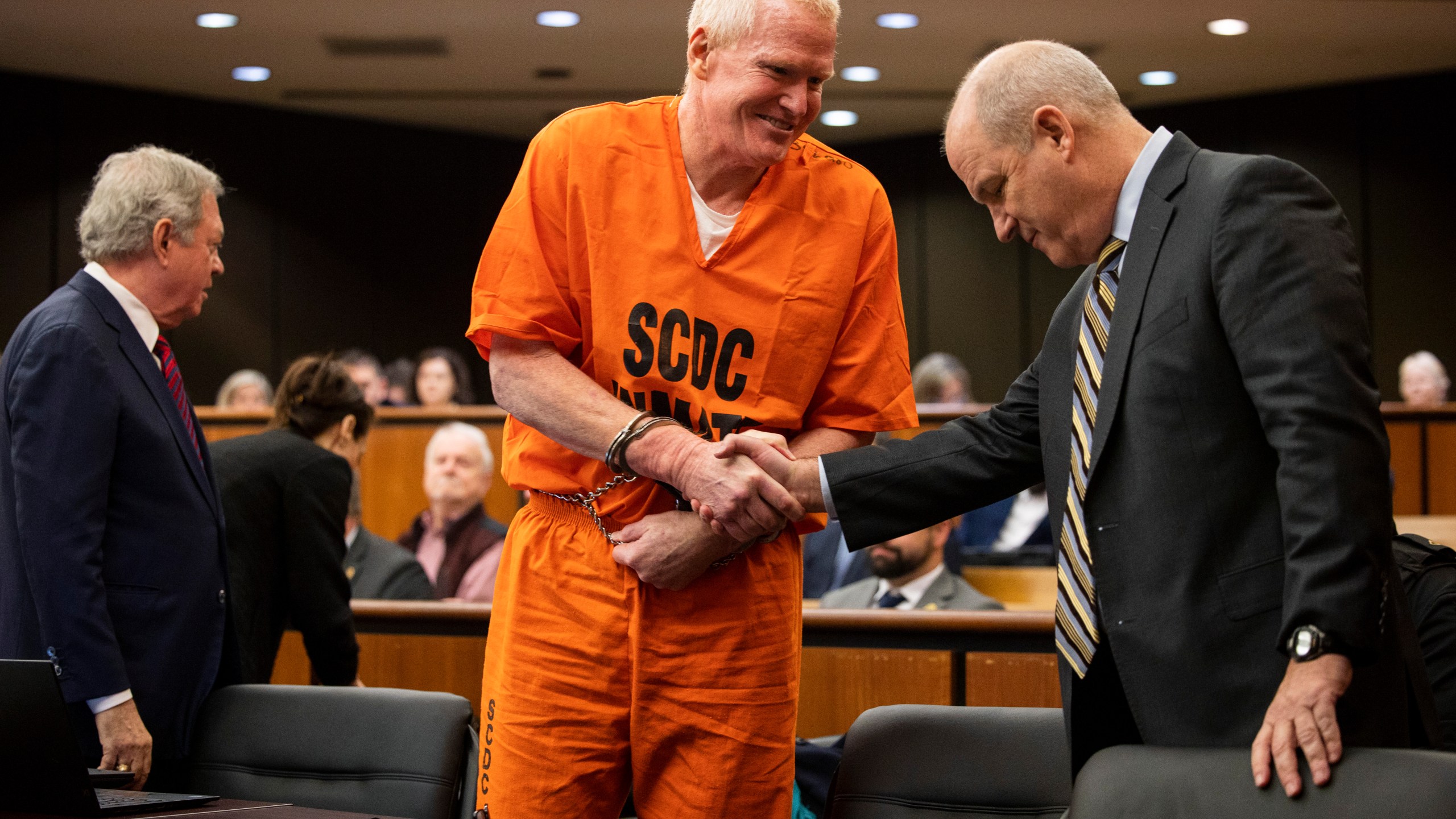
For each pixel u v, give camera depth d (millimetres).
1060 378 1492
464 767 1729
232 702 1917
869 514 1562
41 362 1919
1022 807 1565
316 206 8531
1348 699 1191
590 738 1533
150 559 1975
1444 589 1744
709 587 1531
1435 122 7863
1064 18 6824
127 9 6508
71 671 1844
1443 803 1005
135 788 1872
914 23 6879
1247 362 1229
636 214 1542
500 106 8492
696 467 1459
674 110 1577
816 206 1586
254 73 7648
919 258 9250
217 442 2566
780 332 1552
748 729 1530
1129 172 1401
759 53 1446
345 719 1812
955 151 1486
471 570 4094
